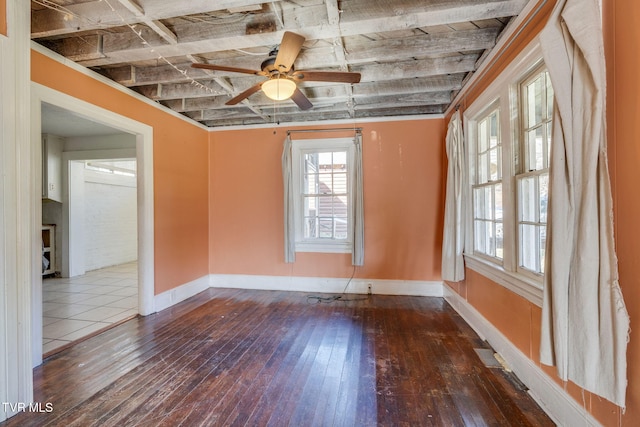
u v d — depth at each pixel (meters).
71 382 2.17
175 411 1.87
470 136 3.26
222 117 4.33
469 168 3.28
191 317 3.48
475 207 3.26
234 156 4.79
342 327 3.18
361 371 2.32
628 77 1.34
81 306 3.89
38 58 2.41
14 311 1.83
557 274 1.49
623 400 1.30
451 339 2.87
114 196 6.92
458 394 2.04
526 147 2.29
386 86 3.47
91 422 1.77
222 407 1.91
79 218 5.84
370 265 4.41
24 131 1.88
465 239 3.36
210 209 4.86
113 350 2.67
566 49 1.47
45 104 2.52
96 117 2.92
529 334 2.10
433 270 4.27
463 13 2.10
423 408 1.90
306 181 4.67
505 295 2.45
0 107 1.77
